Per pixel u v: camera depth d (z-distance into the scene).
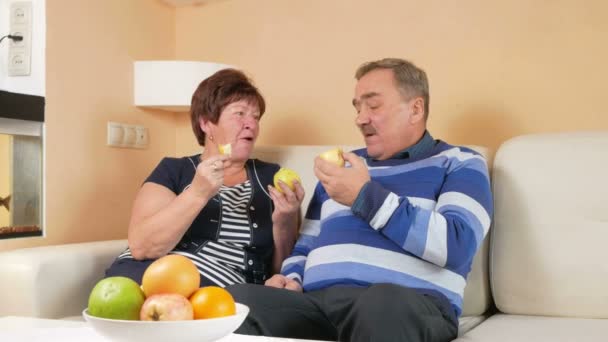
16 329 1.25
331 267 1.69
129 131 2.66
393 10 2.57
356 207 1.58
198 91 2.12
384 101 1.80
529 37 2.35
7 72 2.31
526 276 1.83
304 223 1.96
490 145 2.41
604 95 2.24
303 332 1.62
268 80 2.81
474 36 2.43
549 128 2.32
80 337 1.17
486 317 1.94
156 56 2.88
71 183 2.39
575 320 1.72
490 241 1.91
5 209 2.13
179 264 1.00
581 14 2.27
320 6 2.71
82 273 1.87
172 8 2.97
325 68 2.69
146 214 1.92
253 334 1.54
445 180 1.73
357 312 1.40
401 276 1.62
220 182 1.82
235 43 2.88
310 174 2.18
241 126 2.04
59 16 2.35
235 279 1.92
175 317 0.94
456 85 2.46
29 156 2.22
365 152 1.95
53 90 2.32
